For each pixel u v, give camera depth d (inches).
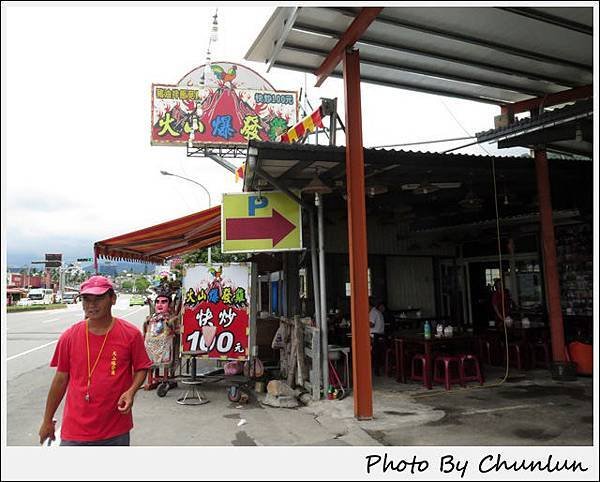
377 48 247.9
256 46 240.1
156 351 299.9
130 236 319.0
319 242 268.5
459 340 296.0
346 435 202.5
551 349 339.6
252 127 733.9
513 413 225.9
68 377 127.3
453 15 221.3
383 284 433.1
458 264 477.1
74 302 2459.4
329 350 274.7
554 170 297.1
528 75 284.8
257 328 388.5
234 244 276.4
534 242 410.3
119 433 124.6
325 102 258.5
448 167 260.2
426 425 212.2
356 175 229.0
